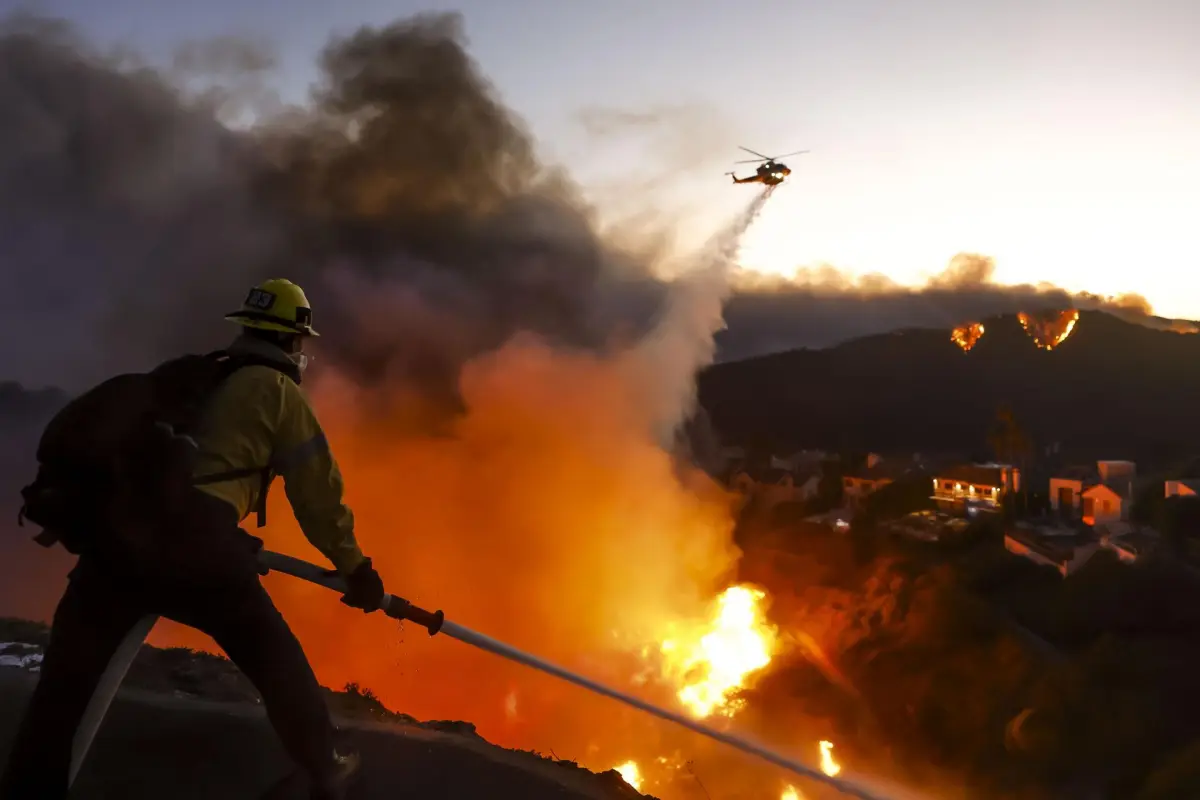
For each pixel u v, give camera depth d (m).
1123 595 40.56
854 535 69.06
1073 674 34.56
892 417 139.62
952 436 123.94
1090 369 149.12
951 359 171.12
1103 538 51.53
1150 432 106.06
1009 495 66.81
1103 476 63.97
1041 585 47.22
